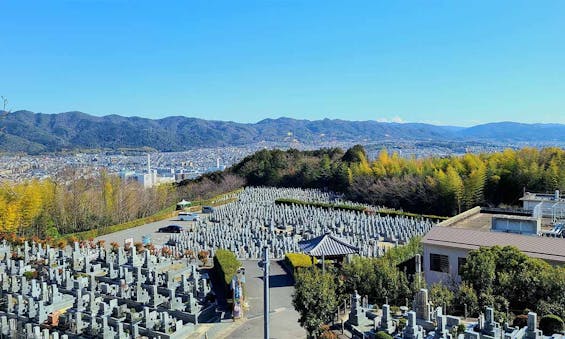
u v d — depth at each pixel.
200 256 52.66
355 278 34.56
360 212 83.69
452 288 35.00
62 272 43.88
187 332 32.59
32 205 71.06
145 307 33.62
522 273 31.08
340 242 42.12
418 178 91.25
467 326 26.52
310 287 28.83
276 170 129.88
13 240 61.78
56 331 31.81
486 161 91.00
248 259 55.12
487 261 32.50
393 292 33.38
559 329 25.75
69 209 80.62
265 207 90.12
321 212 82.12
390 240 62.72
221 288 42.97
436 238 42.06
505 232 43.41
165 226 79.75
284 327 33.34
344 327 30.91
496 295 31.17
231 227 71.88
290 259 49.06
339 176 112.81
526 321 27.42
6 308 37.00
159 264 49.66
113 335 31.23
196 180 131.25
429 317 28.48
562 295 29.11
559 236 45.00
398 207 90.62
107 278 44.28
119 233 75.75
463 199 80.50
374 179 101.31
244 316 35.88
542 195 68.38
